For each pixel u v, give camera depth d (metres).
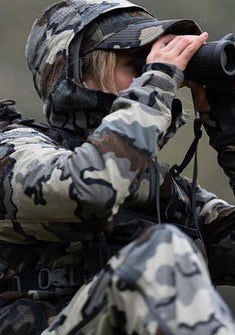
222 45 4.23
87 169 3.89
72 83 4.48
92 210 3.89
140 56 4.49
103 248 4.23
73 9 4.59
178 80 4.20
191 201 4.73
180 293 3.15
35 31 4.73
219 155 4.76
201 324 3.10
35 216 4.04
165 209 4.48
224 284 4.89
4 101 4.59
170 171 4.52
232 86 4.49
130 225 4.26
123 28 4.50
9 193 4.08
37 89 4.78
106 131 3.96
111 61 4.48
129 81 4.50
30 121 4.52
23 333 4.15
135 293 3.18
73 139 4.52
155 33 4.39
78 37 4.52
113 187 3.88
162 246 3.23
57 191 3.92
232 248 4.77
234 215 4.74
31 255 4.24
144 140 3.96
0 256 4.23
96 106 4.45
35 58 4.72
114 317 3.29
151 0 12.40
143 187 4.36
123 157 3.91
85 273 4.25
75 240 4.11
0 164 4.15
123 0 4.66
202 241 4.48
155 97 4.09
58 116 4.54
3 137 4.29
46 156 4.06
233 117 4.66
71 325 3.54
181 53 4.27
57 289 4.23
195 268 3.21
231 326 3.14
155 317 3.12
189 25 4.55
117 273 3.23
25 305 4.20
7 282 4.25
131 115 4.00
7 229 4.14
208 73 4.29
